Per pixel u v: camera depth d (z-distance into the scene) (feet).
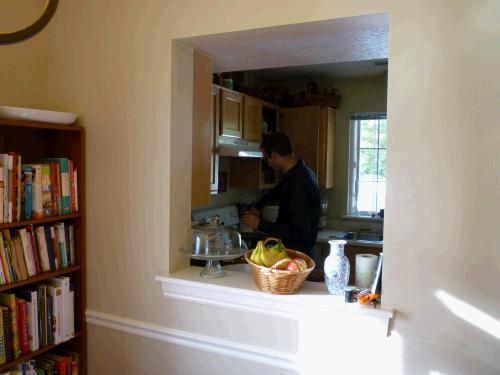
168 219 5.81
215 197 12.03
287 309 5.10
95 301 6.42
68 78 6.39
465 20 4.25
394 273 4.64
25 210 5.46
